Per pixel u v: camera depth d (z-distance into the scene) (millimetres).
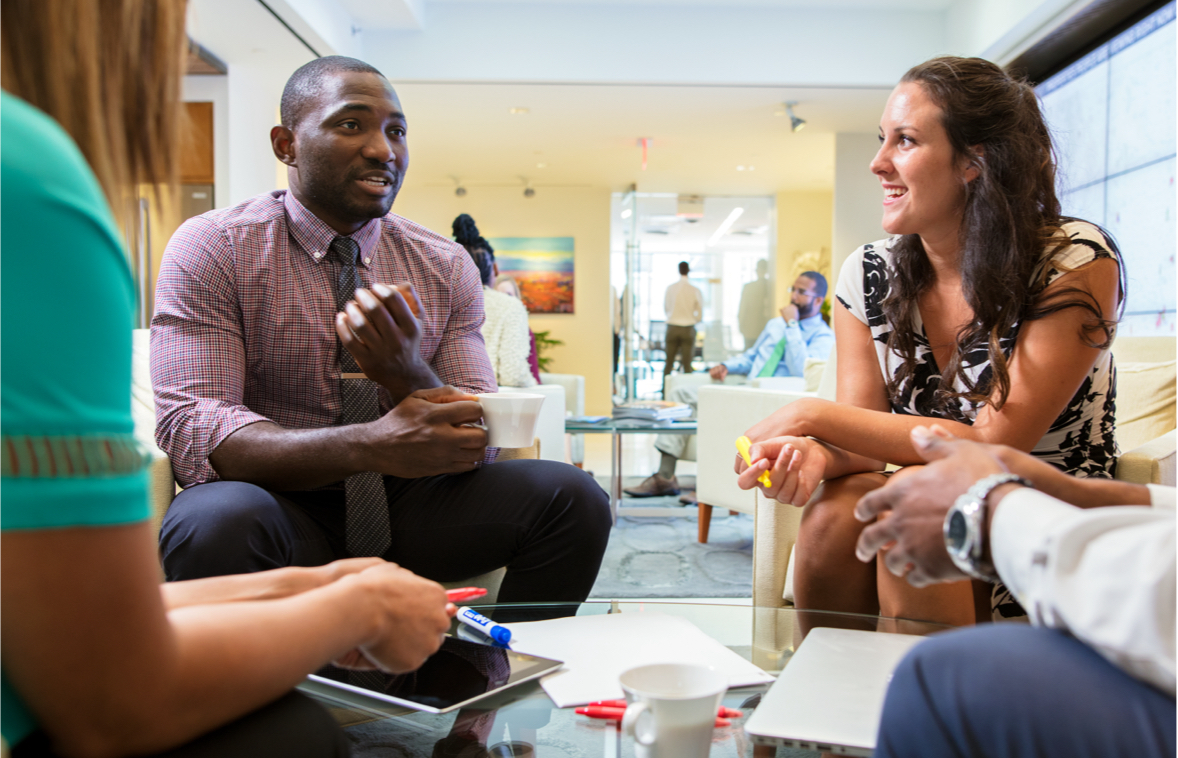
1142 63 4254
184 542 1167
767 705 757
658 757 646
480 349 1659
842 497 1172
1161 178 4082
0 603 429
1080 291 1167
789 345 5379
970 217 1246
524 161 8422
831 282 9789
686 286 9969
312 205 1484
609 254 9891
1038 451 1327
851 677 827
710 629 1034
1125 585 449
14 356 417
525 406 1248
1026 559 510
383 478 1485
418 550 1464
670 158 8250
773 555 1672
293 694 600
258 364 1478
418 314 1296
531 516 1444
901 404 1419
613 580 2707
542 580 1460
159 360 1377
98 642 447
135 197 540
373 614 613
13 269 414
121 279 468
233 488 1229
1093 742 454
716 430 3182
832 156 8094
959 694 499
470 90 6074
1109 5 4434
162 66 532
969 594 1081
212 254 1412
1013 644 498
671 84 5906
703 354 10375
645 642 948
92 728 464
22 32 473
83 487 436
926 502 634
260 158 5996
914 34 5879
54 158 432
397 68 5809
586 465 5961
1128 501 693
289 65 5535
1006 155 1220
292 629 554
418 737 784
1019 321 1223
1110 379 1327
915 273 1385
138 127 530
